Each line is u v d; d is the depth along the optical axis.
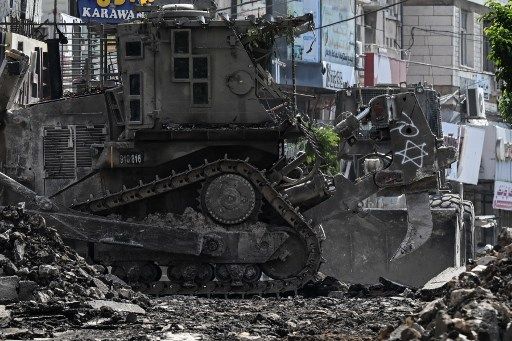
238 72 48.38
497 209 107.12
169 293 47.53
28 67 49.44
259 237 47.59
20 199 48.03
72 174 49.34
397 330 29.34
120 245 47.50
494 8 53.44
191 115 48.38
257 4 88.88
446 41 122.25
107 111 49.19
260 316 34.69
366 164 50.91
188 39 48.28
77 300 36.62
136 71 48.50
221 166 47.78
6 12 67.31
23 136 49.56
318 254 47.81
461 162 99.94
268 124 48.22
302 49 91.12
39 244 39.06
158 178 48.22
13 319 33.12
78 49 64.50
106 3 69.56
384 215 55.12
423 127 49.31
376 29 112.56
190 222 48.03
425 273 55.50
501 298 31.70
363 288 47.78
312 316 35.72
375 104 49.56
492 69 130.50
